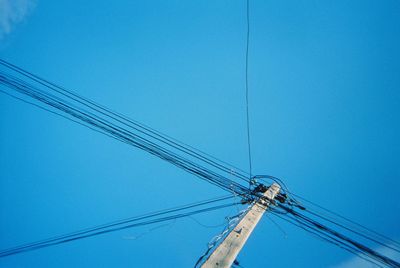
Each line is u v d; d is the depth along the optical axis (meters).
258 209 5.31
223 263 3.91
